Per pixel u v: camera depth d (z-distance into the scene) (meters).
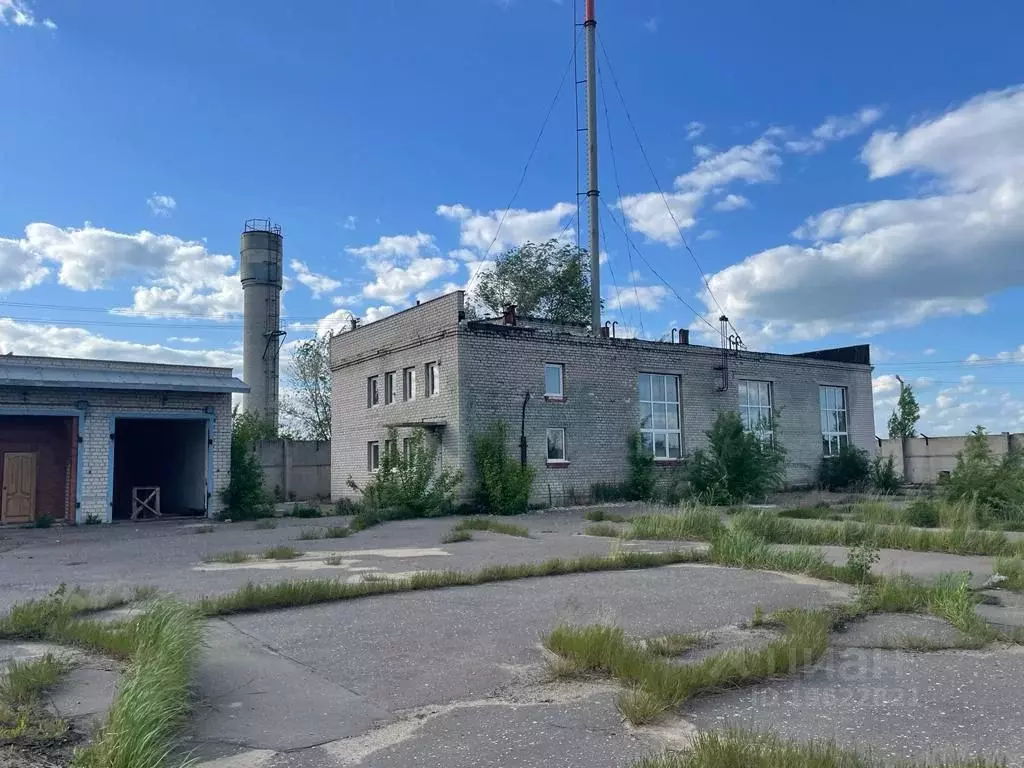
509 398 23.52
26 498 20.44
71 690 5.39
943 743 4.56
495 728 4.90
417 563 11.80
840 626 7.52
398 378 25.81
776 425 26.84
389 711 5.23
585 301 43.94
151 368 21.58
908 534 13.99
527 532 15.98
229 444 22.08
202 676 5.93
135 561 12.43
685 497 24.58
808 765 3.99
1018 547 12.62
